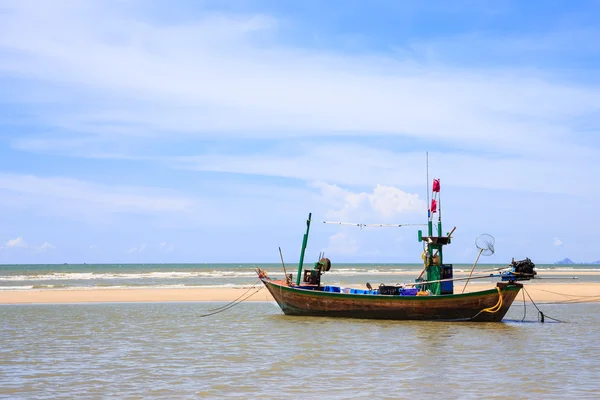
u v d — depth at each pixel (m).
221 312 32.38
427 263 28.53
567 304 38.94
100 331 24.03
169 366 16.62
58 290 48.81
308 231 32.19
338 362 17.22
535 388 14.06
